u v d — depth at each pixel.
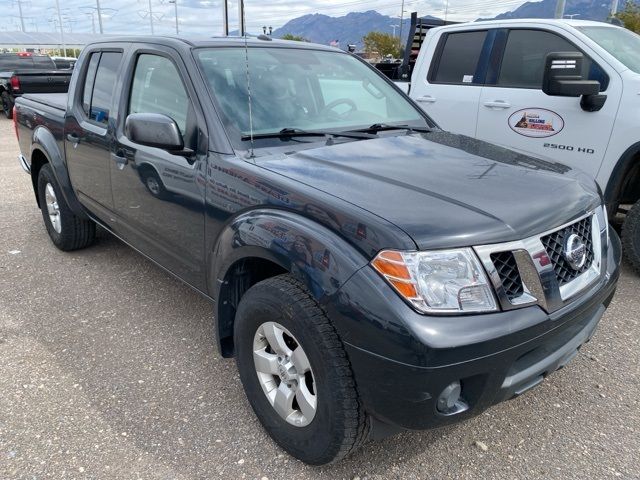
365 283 1.94
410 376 1.88
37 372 3.08
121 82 3.61
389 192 2.23
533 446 2.54
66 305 3.92
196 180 2.81
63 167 4.42
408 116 3.66
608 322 3.70
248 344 2.50
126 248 5.08
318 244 2.09
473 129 5.44
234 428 2.64
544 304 2.09
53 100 5.00
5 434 2.57
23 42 78.75
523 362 2.13
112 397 2.86
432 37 5.95
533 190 2.37
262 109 3.01
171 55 3.18
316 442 2.23
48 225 5.02
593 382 3.03
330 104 3.36
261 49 3.41
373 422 2.12
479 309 1.94
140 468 2.37
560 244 2.25
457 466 2.41
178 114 3.08
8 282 4.32
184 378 3.04
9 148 10.83
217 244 2.67
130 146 3.37
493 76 5.30
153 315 3.77
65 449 2.47
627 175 4.51
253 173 2.50
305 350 2.16
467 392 2.02
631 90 4.29
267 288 2.29
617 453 2.49
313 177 2.40
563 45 4.83
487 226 2.04
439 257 1.93
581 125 4.56
